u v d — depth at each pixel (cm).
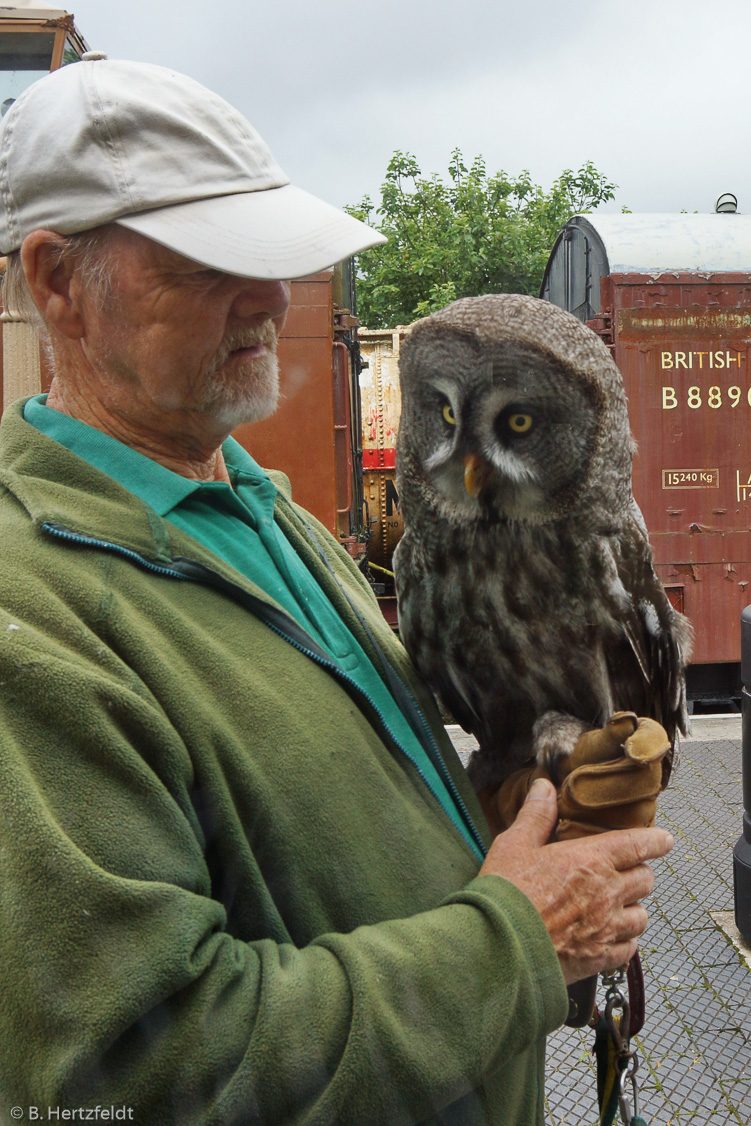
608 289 509
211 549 141
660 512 537
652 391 516
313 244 127
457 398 157
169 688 112
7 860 94
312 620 149
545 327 156
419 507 168
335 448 347
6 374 156
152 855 99
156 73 130
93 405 143
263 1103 95
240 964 101
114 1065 91
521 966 110
